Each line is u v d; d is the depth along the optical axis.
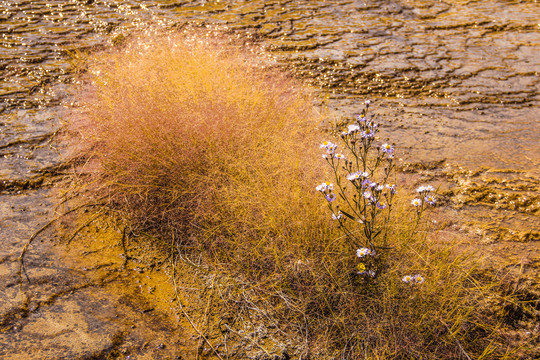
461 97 5.27
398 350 2.15
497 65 6.23
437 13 8.51
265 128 3.61
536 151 4.14
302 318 2.36
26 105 4.50
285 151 3.46
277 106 4.05
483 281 2.53
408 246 2.63
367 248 2.51
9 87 4.88
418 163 3.84
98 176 3.40
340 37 7.02
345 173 3.34
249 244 2.82
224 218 2.98
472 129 4.54
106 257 2.74
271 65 5.57
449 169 3.78
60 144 3.88
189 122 3.47
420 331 2.24
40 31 6.48
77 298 2.38
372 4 8.82
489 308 2.38
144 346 2.13
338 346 2.21
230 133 3.47
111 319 2.27
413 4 8.98
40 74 5.19
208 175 3.26
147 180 3.26
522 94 5.38
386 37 7.15
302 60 6.02
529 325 2.33
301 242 2.77
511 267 2.66
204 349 2.16
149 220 3.07
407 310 2.33
